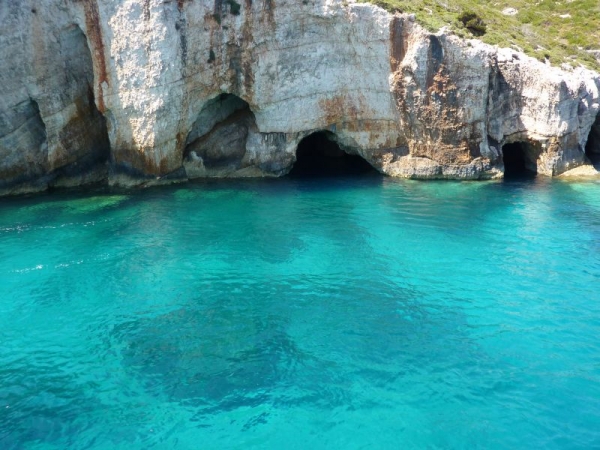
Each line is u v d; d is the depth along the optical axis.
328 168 29.00
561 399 9.68
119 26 22.23
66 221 19.42
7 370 10.63
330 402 9.65
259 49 24.12
